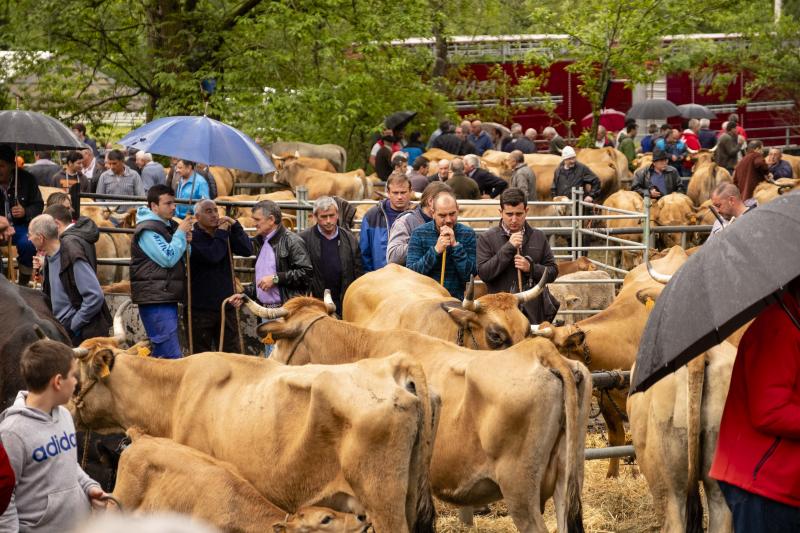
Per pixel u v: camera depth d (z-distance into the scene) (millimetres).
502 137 27484
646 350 4875
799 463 4840
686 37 29969
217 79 22484
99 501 5410
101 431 7168
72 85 23469
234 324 9836
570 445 5801
